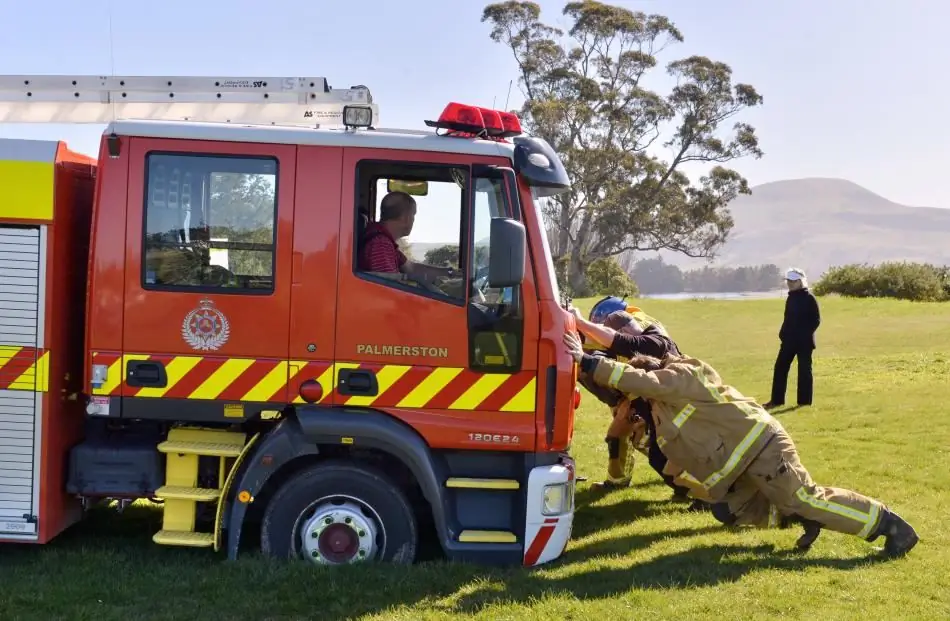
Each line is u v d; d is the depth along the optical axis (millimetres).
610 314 7211
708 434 6027
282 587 5211
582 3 57719
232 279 5488
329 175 5484
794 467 6055
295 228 5465
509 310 5543
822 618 4934
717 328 28844
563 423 5578
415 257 5574
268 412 5562
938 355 17844
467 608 5027
